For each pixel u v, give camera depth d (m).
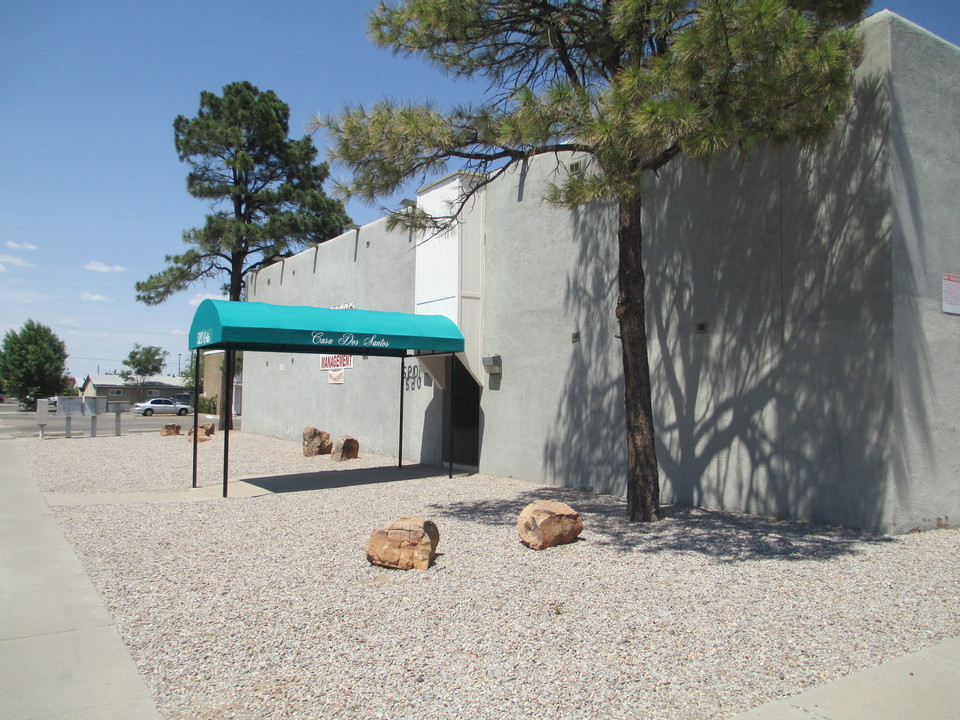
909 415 7.98
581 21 9.08
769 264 9.18
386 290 18.14
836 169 8.46
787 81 7.11
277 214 34.53
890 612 5.50
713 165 9.95
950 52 8.71
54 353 66.06
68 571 6.93
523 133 7.98
